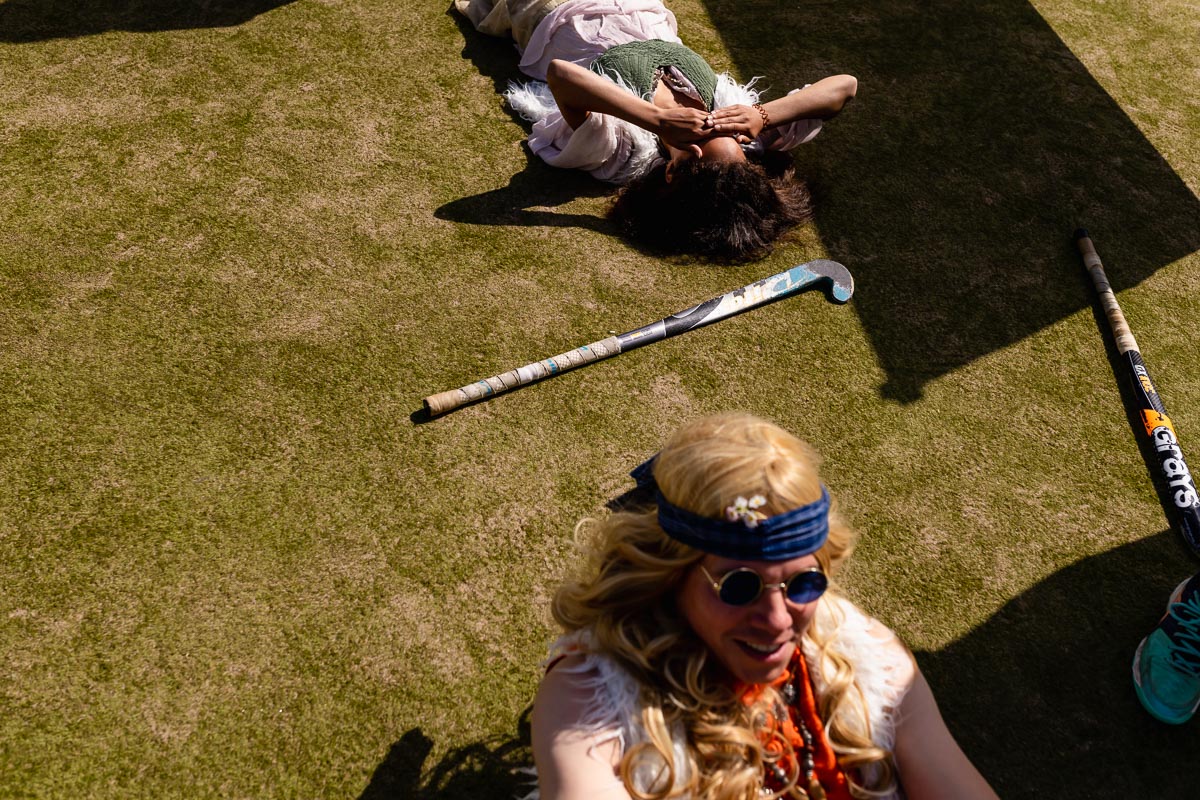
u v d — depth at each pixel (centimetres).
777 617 150
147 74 418
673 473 149
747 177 376
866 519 292
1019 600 277
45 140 381
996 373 342
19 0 445
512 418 307
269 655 244
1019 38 504
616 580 161
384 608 256
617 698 159
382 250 356
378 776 225
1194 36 525
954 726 246
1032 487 307
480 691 243
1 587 250
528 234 372
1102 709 254
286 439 292
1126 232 404
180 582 256
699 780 157
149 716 230
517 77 447
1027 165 430
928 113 452
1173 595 250
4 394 293
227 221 358
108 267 336
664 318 346
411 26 465
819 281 362
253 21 454
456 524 277
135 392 299
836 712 168
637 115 381
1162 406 330
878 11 512
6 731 224
